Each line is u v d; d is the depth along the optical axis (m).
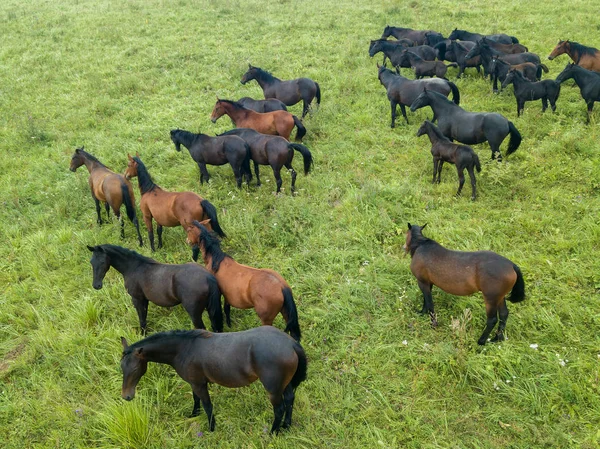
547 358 5.14
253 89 13.55
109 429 4.73
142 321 6.12
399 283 6.52
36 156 11.08
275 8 21.25
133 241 8.20
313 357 5.56
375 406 4.87
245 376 4.46
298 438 4.64
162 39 17.95
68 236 8.14
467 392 4.93
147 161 10.55
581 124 9.99
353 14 19.95
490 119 8.75
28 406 5.23
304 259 7.13
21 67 16.16
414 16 19.42
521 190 8.27
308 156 8.51
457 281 5.36
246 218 8.02
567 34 15.64
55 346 5.91
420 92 10.59
